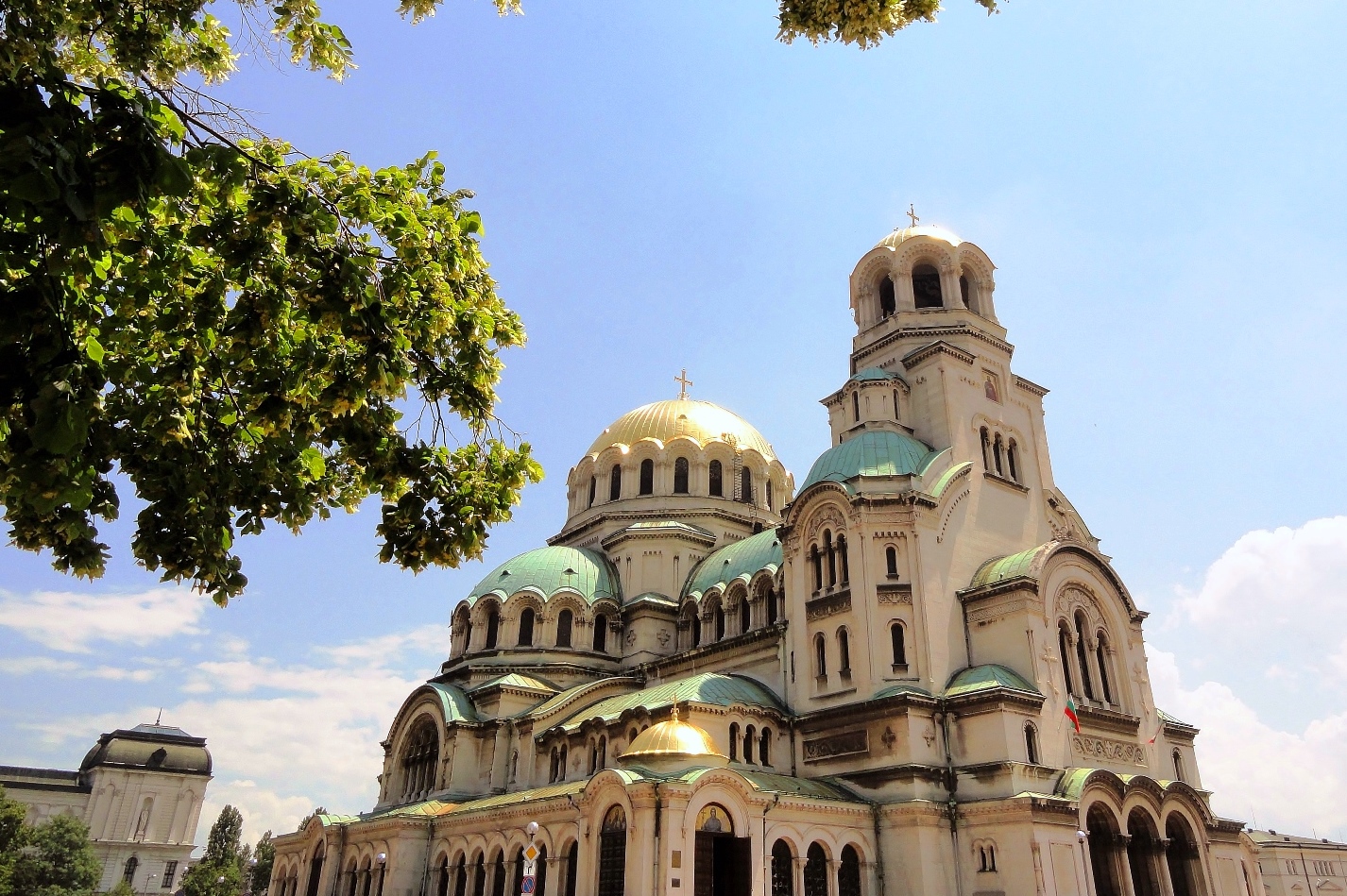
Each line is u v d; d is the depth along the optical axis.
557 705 62.09
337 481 19.39
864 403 61.84
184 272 15.74
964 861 44.19
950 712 47.91
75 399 11.55
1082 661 53.75
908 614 50.78
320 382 16.47
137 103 11.67
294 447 16.61
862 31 15.77
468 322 17.53
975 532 55.88
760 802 42.19
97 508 14.45
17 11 11.76
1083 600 54.69
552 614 70.50
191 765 137.75
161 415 15.31
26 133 10.35
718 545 75.81
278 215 14.31
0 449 13.02
